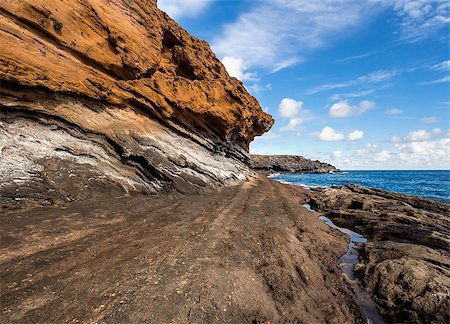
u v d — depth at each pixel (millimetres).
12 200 11445
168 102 23188
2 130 12445
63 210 12477
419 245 13875
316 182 72500
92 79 16609
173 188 20578
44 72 13977
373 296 9656
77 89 15500
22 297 6402
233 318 7051
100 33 17938
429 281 9516
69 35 15930
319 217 22922
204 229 13125
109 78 18656
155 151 20234
